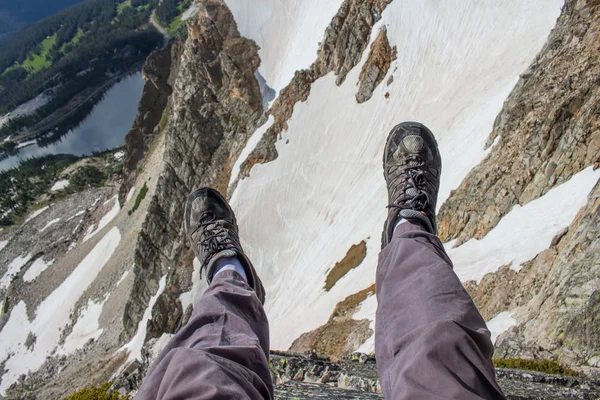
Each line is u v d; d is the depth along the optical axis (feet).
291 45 248.11
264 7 259.39
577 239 48.52
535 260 60.23
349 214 169.99
